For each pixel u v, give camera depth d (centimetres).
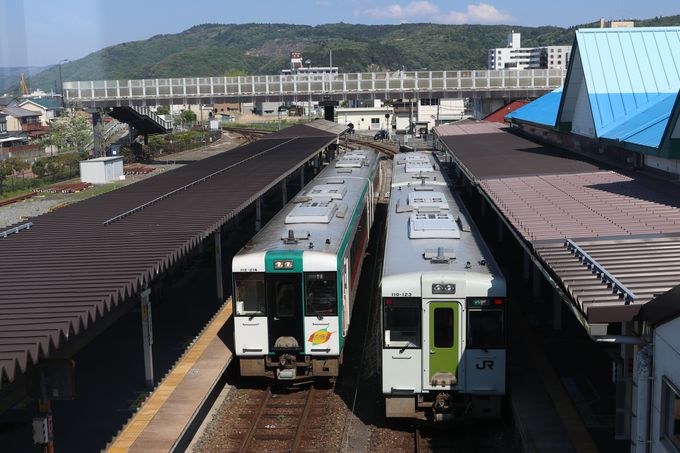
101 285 1072
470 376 1218
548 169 2038
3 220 3384
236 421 1320
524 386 1340
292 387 1485
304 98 5388
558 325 1675
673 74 2203
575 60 2334
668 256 1049
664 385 812
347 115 8912
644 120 1969
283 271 1397
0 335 860
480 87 5247
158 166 5628
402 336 1223
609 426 1172
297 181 4562
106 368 1562
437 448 1203
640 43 2267
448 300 1202
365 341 1736
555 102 3359
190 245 1387
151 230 1490
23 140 7619
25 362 798
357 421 1315
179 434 1172
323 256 1395
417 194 1938
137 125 6191
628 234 1189
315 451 1189
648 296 873
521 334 1664
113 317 1936
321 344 1409
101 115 5475
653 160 1847
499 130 3759
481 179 1933
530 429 1159
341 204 1903
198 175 2456
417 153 3061
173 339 1748
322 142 3962
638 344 880
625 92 2166
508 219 1380
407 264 1279
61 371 869
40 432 878
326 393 1451
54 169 4894
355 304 2025
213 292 2167
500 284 1196
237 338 1424
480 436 1248
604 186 1708
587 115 2295
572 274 995
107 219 1620
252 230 3172
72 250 1315
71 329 909
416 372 1223
